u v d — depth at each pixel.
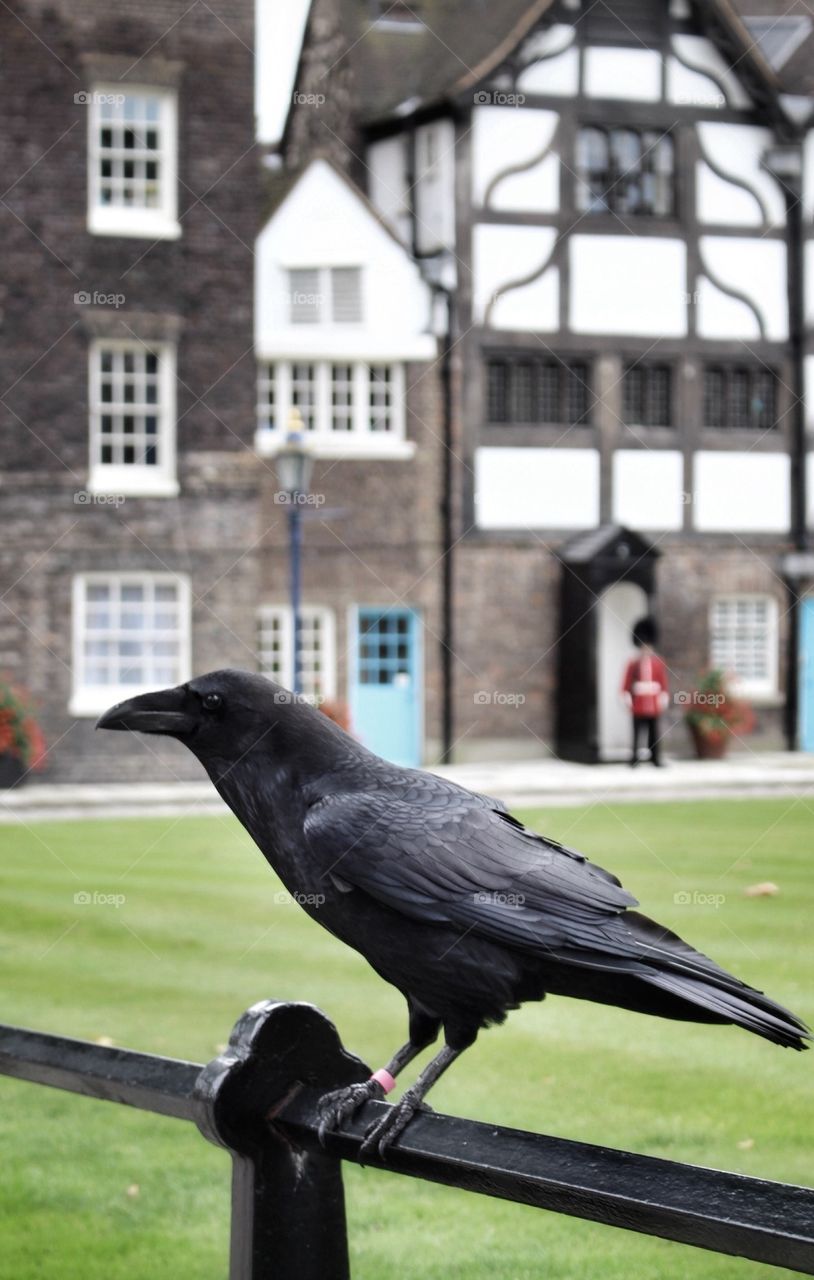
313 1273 1.88
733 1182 1.45
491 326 19.77
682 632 20.45
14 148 17.52
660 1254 3.75
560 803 14.27
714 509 20.50
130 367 18.22
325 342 19.41
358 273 19.53
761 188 20.48
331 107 20.22
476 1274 3.59
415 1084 1.80
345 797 2.22
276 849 2.26
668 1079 5.07
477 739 19.70
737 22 19.86
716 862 9.66
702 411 20.47
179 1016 5.85
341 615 19.31
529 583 19.89
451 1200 4.33
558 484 19.98
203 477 18.31
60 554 17.84
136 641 18.14
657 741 18.52
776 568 20.66
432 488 19.64
